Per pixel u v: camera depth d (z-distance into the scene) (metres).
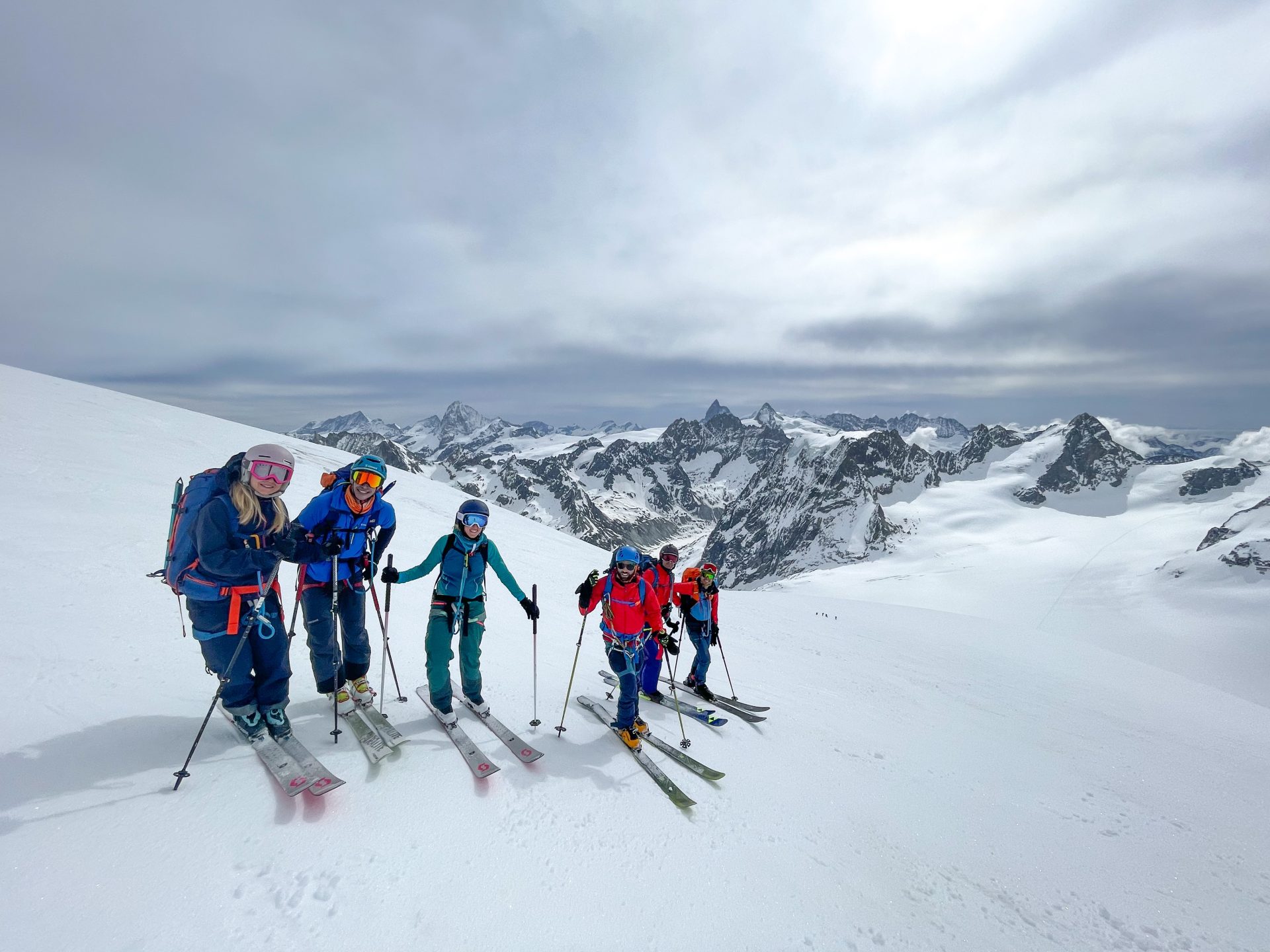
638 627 6.14
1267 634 119.56
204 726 3.84
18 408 17.58
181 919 2.84
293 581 9.92
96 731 4.10
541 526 34.81
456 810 4.20
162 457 17.27
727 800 5.34
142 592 7.16
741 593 36.69
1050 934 4.61
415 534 18.91
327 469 27.41
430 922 3.20
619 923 3.54
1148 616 140.00
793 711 8.99
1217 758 12.16
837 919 4.09
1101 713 15.06
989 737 10.25
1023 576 193.12
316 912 3.10
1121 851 6.42
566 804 4.62
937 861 5.27
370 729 4.92
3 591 6.21
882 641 22.58
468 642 5.55
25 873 2.84
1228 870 6.45
